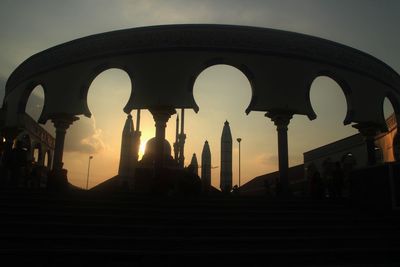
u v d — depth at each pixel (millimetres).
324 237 7242
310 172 31125
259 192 36156
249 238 6914
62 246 6348
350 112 14531
